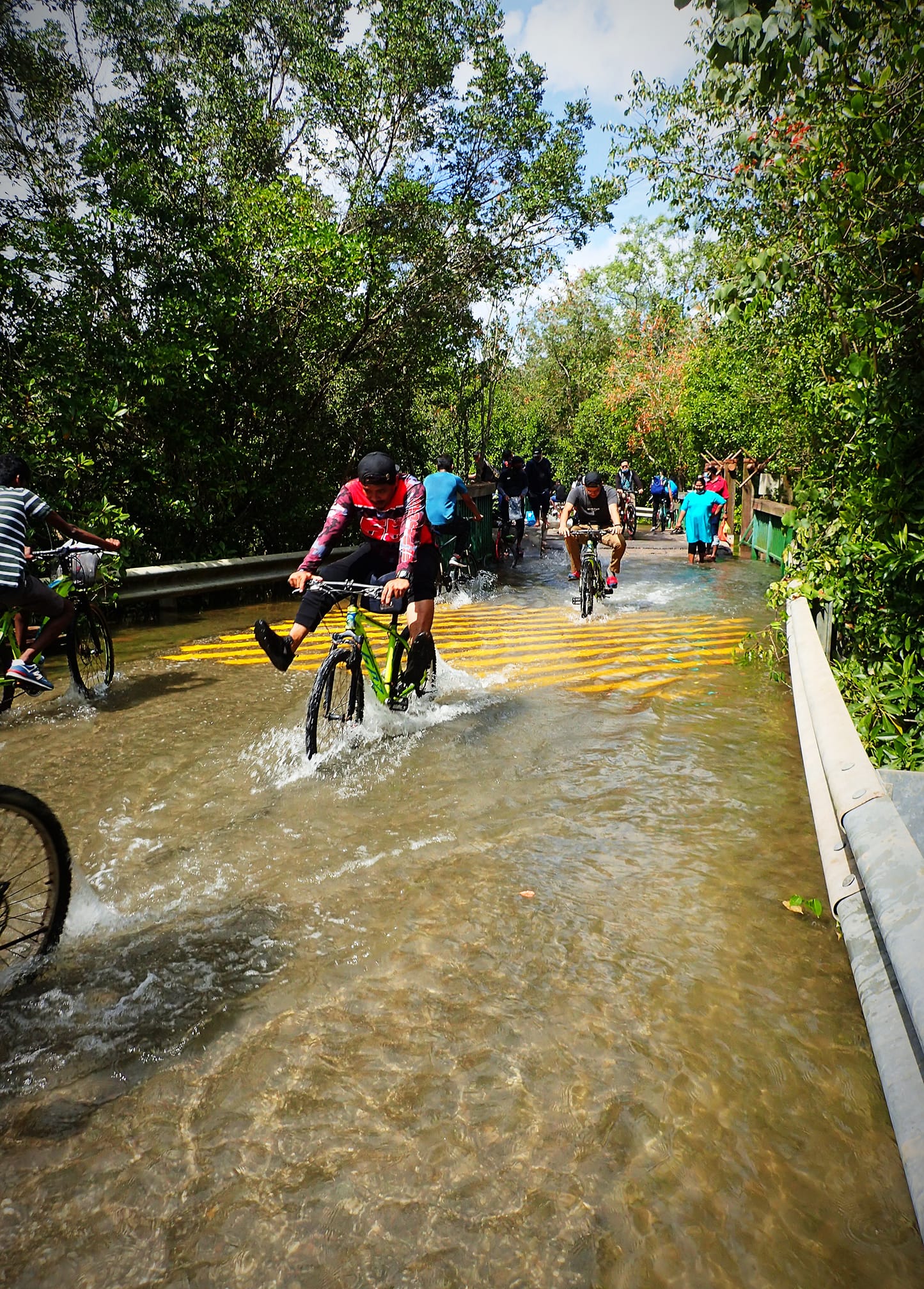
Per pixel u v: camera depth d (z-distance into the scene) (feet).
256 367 46.16
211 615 36.45
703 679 24.12
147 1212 7.02
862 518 16.33
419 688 20.81
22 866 10.37
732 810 14.97
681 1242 6.73
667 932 11.06
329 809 15.03
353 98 52.16
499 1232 6.81
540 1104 8.13
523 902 11.80
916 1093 5.46
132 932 11.14
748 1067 8.63
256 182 50.31
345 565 18.85
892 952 5.89
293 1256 6.63
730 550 63.52
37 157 47.73
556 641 29.81
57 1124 7.93
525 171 56.34
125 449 40.55
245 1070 8.59
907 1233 6.82
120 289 40.01
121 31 52.19
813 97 14.17
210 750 18.10
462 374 78.07
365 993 9.80
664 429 115.96
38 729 19.74
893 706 14.28
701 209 31.45
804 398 20.85
